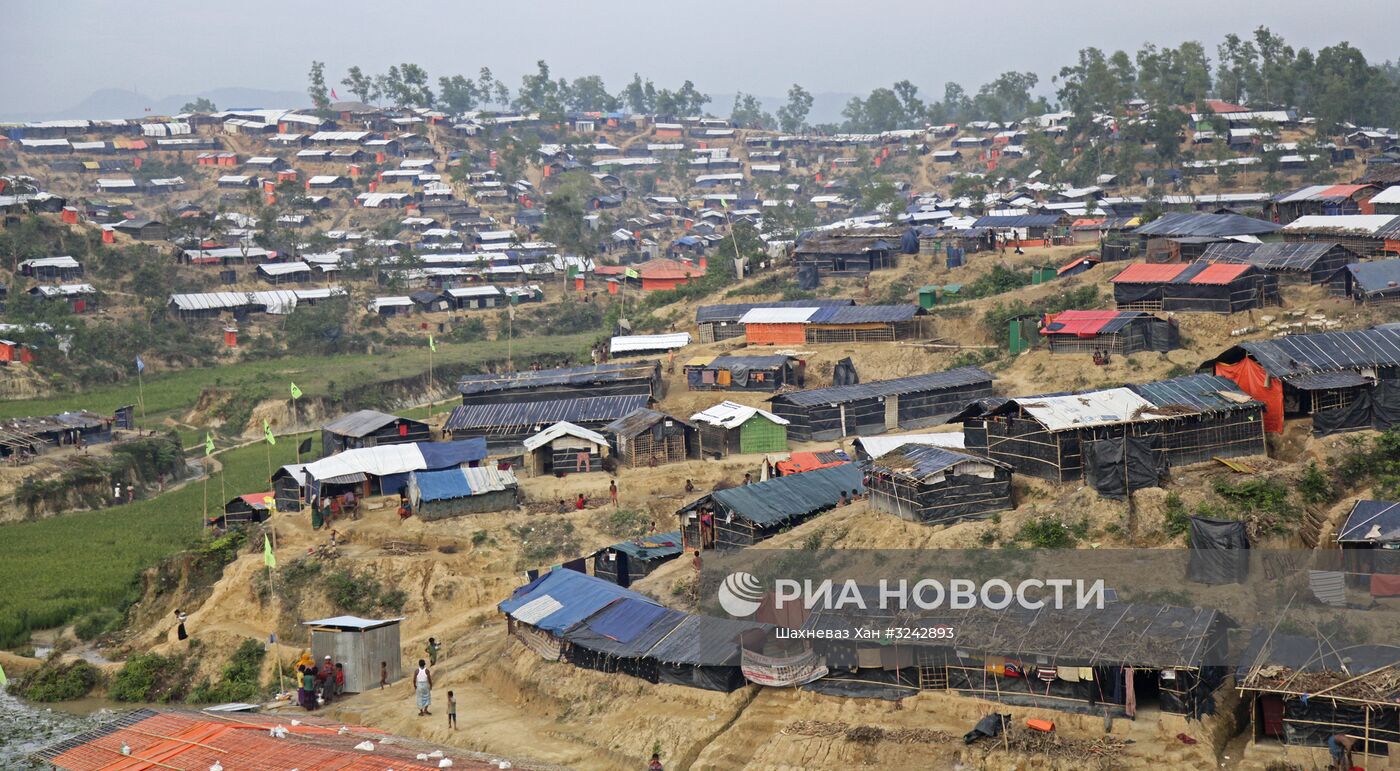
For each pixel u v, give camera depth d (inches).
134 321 7032.5
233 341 7071.9
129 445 4948.3
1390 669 1984.5
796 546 2773.1
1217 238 4972.9
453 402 6245.1
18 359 6240.2
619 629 2554.1
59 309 6756.9
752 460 4013.3
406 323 7637.8
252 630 3216.0
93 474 4645.7
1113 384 4040.4
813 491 3159.5
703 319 5438.0
